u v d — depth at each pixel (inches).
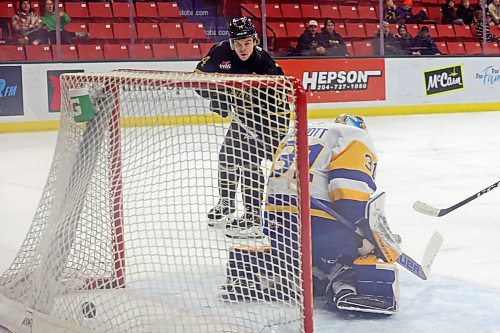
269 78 174.6
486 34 1010.1
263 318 179.8
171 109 194.9
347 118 221.8
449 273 248.8
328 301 214.8
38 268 200.5
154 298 193.5
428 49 949.2
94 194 202.5
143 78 192.5
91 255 199.6
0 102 763.4
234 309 186.1
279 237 193.6
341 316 202.2
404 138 674.8
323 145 212.5
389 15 997.2
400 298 219.0
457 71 951.0
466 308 209.2
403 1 1016.2
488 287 231.0
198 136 198.5
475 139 661.9
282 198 185.0
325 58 887.7
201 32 925.2
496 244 292.4
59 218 199.8
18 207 386.0
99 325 182.1
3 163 550.3
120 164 203.5
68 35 823.7
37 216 220.8
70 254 196.9
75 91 202.2
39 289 197.3
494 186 254.7
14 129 770.2
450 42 1008.2
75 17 878.4
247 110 182.7
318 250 209.3
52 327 188.5
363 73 904.9
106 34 874.8
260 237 192.5
